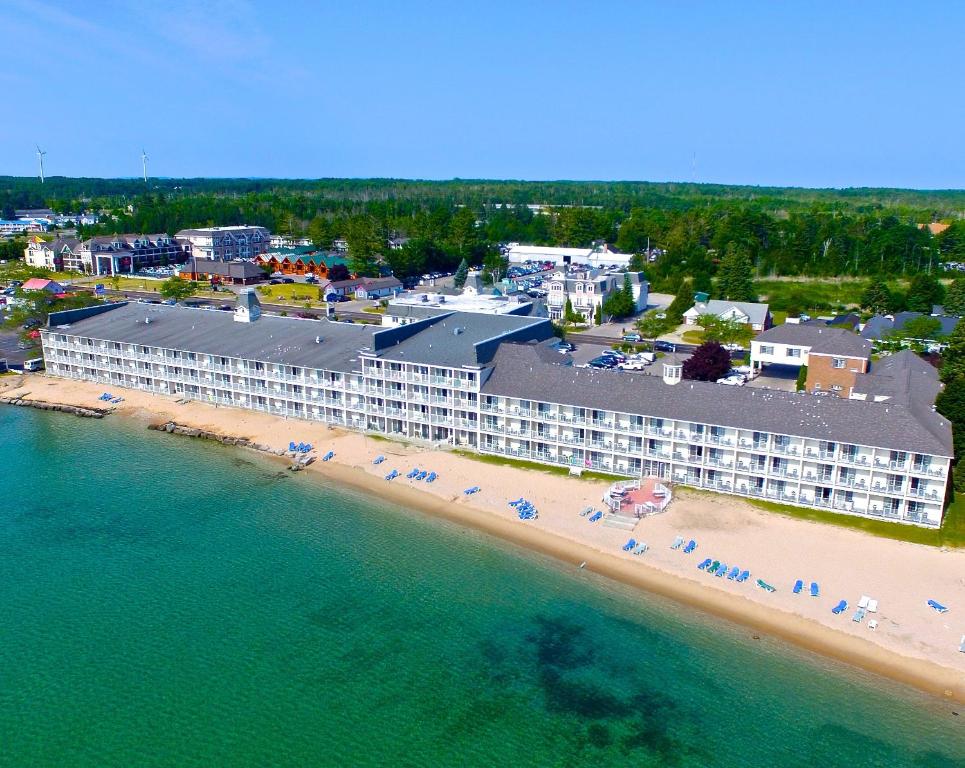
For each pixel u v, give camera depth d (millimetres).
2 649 70000
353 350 127625
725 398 96750
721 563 80750
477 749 58594
